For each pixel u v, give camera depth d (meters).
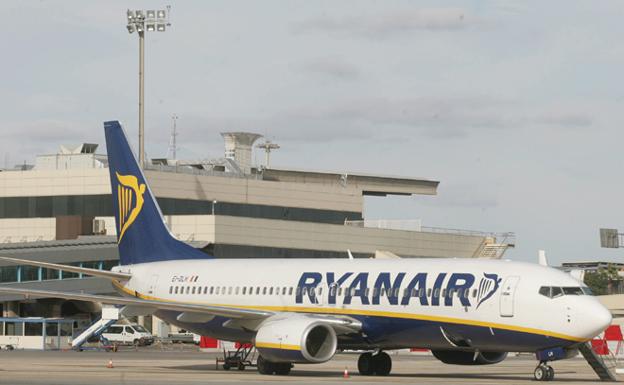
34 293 122.75
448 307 117.75
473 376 126.44
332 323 123.38
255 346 123.88
